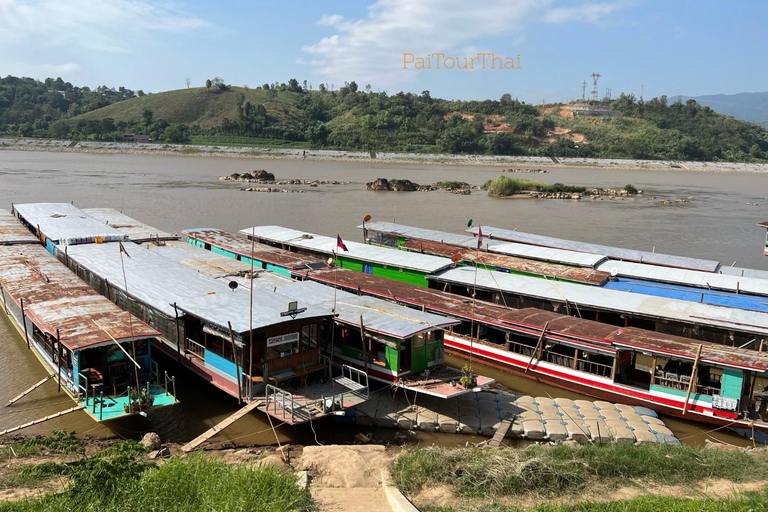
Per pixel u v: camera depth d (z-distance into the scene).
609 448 17.08
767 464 16.08
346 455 17.66
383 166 176.00
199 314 23.41
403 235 46.50
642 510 12.68
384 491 14.79
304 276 34.59
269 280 31.05
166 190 91.56
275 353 22.45
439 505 13.71
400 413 22.22
